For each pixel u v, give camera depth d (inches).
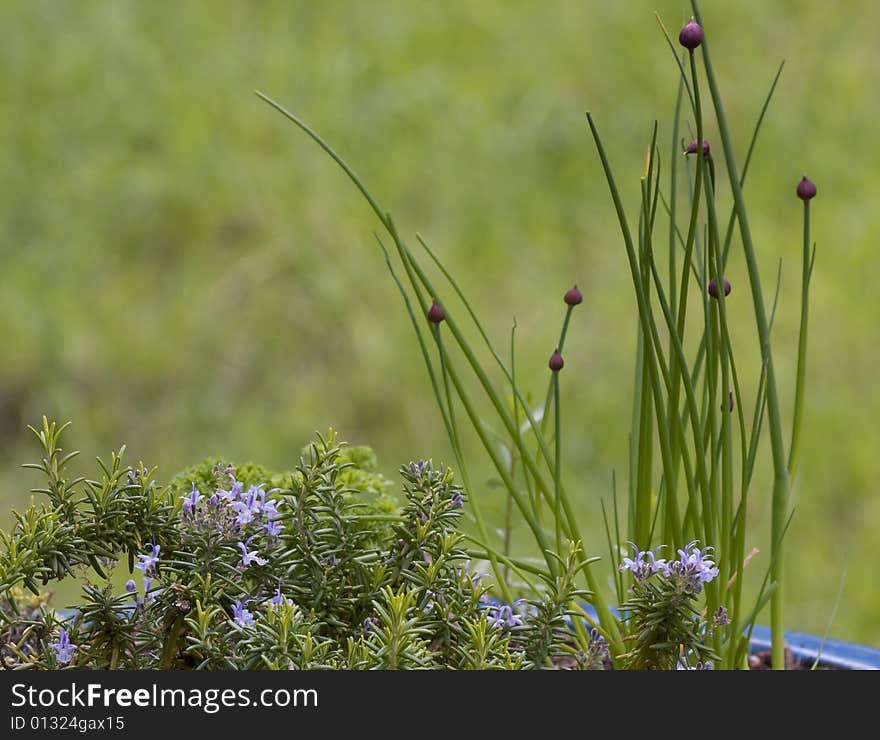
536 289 313.7
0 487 256.1
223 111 377.4
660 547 93.5
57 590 164.7
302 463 86.9
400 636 77.1
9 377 286.0
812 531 239.9
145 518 83.0
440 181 352.5
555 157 365.4
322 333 301.3
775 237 331.3
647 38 415.2
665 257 313.7
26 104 378.0
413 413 276.5
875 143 367.9
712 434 90.2
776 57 407.8
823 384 278.2
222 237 333.7
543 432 103.9
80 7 426.0
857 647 110.3
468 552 90.5
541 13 431.2
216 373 289.7
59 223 335.3
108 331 298.8
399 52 410.6
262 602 83.2
